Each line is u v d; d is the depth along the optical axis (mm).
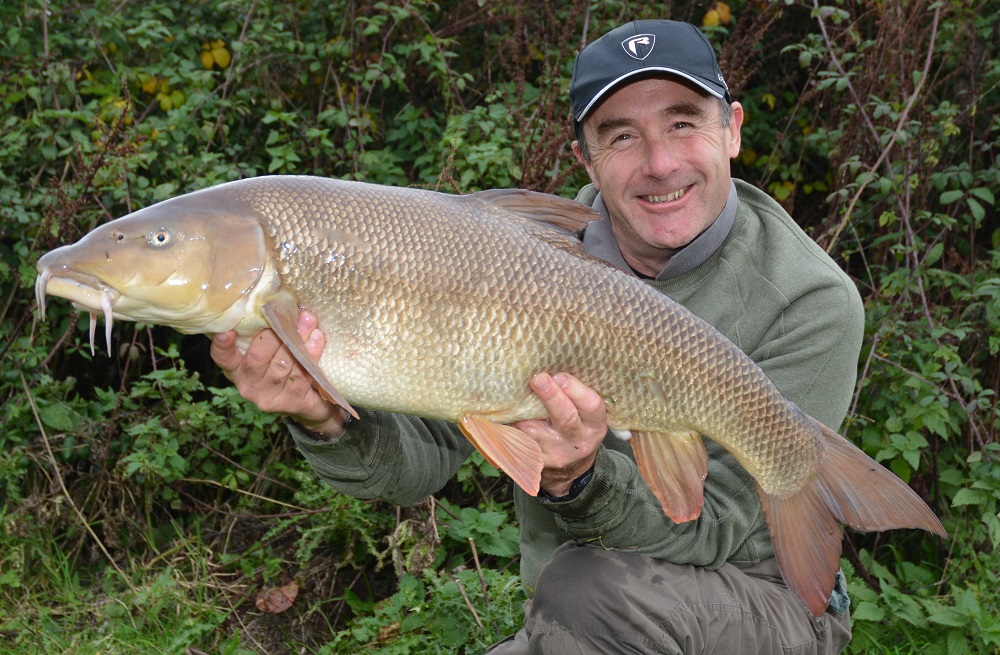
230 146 2256
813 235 2047
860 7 2305
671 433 1071
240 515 1862
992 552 1781
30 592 1756
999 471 1745
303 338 981
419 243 997
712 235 1220
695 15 2420
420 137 2250
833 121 2170
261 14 2309
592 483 1074
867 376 1854
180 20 2355
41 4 2135
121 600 1688
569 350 1021
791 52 2395
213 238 967
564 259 1037
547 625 1132
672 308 1051
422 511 1707
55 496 1901
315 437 1149
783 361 1177
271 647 1691
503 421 1037
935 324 1882
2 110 2105
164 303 972
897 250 1926
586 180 1985
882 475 1059
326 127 2287
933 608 1633
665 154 1205
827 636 1211
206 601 1737
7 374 1939
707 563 1144
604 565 1121
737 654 1144
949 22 2088
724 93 1249
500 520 1685
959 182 2053
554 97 1950
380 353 997
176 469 1869
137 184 1994
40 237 1945
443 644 1515
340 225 985
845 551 1834
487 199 1046
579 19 2248
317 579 1771
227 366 1038
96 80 2238
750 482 1146
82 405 1987
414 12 2178
